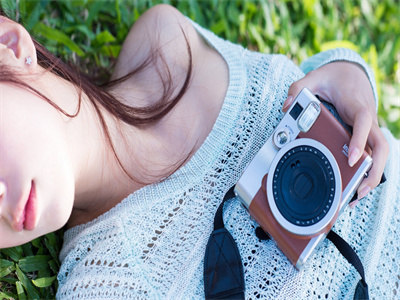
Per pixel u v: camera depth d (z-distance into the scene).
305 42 1.62
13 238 0.87
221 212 0.93
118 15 1.39
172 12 1.12
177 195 0.95
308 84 1.02
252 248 0.93
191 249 0.93
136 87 1.07
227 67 1.06
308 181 0.85
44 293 1.06
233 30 1.53
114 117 0.98
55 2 1.36
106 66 1.38
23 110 0.82
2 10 1.08
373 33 1.72
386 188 1.03
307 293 0.92
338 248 0.92
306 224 0.85
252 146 0.98
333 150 0.87
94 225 0.98
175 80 1.05
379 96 1.58
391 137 1.12
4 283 1.03
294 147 0.87
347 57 1.11
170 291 0.91
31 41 0.89
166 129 1.00
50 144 0.83
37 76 0.89
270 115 1.01
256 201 0.88
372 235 0.99
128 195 0.98
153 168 0.98
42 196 0.83
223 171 0.97
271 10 1.58
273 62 1.06
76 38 1.37
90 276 0.93
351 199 0.94
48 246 1.09
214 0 1.51
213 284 0.90
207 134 1.00
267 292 0.91
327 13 1.67
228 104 1.00
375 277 0.98
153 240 0.94
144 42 1.11
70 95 0.93
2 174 0.80
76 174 0.93
